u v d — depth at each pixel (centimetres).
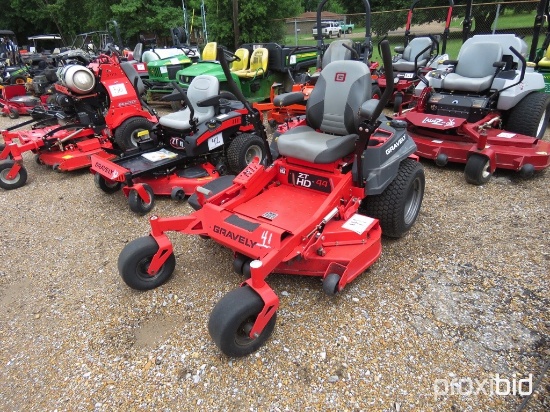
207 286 312
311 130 368
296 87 694
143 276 307
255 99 895
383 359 239
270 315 238
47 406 225
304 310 280
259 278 233
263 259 242
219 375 236
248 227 279
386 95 265
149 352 256
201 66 853
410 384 223
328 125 357
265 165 361
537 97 528
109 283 326
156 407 220
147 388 231
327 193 329
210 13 1521
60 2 2438
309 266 279
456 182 473
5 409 225
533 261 316
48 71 880
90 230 418
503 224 374
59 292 321
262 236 265
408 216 361
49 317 293
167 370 242
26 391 235
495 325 258
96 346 263
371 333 258
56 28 2827
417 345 247
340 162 322
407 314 272
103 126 604
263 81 910
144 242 297
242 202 325
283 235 269
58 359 256
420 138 537
